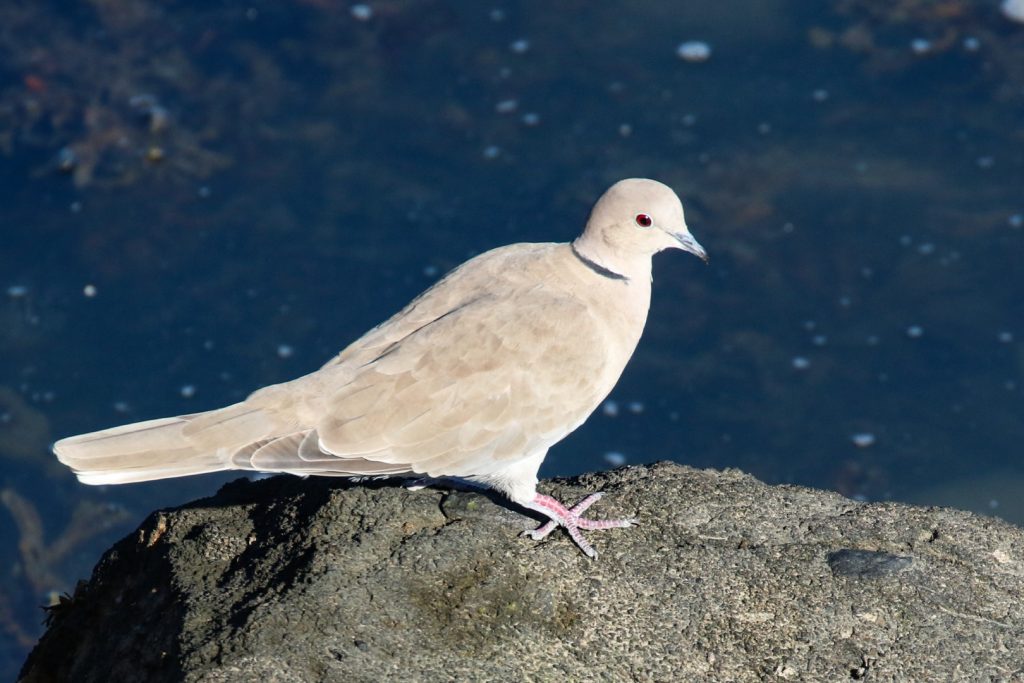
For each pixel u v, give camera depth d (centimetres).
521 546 749
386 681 649
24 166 1706
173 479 1455
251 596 707
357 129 1764
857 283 1573
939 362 1505
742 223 1634
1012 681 692
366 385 764
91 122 1750
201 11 1895
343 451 752
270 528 765
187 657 658
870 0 1877
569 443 1473
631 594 729
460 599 710
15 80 1786
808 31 1867
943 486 1411
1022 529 791
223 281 1599
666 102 1786
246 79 1814
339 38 1870
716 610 722
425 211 1666
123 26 1864
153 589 748
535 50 1864
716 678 685
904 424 1458
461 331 779
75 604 807
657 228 845
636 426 1477
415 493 793
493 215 1658
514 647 692
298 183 1700
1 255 1616
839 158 1705
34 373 1512
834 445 1445
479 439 775
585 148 1734
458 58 1853
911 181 1670
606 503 798
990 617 729
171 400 1496
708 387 1496
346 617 683
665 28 1888
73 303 1577
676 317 1558
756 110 1769
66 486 1430
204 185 1697
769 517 786
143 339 1548
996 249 1595
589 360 812
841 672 691
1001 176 1673
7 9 1866
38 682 779
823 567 749
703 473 834
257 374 1520
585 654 694
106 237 1639
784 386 1495
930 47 1830
